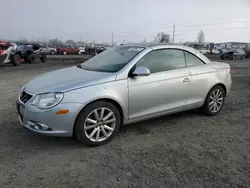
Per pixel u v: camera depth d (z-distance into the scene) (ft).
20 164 9.64
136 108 12.24
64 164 9.70
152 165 9.68
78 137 10.83
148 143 11.71
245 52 106.93
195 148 11.26
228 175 9.10
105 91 11.00
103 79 11.18
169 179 8.77
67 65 57.00
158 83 12.68
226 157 10.47
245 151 11.08
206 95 15.19
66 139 12.02
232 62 77.61
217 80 15.44
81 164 9.71
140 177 8.86
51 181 8.55
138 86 12.03
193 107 14.80
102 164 9.73
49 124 10.26
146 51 12.84
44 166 9.53
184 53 14.38
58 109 10.16
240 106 18.56
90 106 10.77
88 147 11.20
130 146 11.37
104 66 12.96
